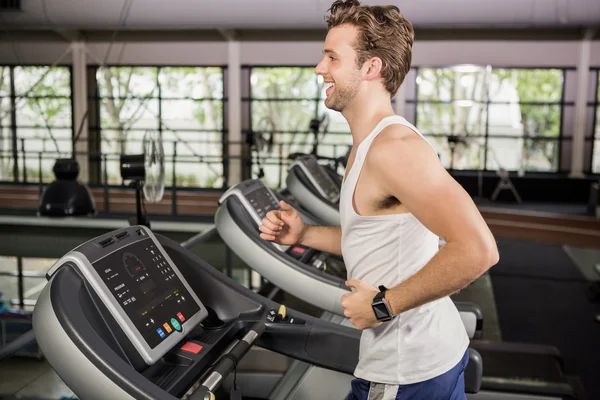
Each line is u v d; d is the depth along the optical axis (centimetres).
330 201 368
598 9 844
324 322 174
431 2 843
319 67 127
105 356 113
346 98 126
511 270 647
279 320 170
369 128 126
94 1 897
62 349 114
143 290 139
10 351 151
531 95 1160
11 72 1209
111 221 771
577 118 1148
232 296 170
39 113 1212
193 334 159
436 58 1162
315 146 627
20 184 1154
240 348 147
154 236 156
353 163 126
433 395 126
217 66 1182
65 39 1186
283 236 157
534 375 246
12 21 941
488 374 247
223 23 920
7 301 727
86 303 126
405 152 115
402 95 1166
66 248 784
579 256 732
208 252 620
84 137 1200
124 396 111
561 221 937
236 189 241
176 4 891
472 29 1135
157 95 1195
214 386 133
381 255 124
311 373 199
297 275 218
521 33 1130
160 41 1182
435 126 1180
